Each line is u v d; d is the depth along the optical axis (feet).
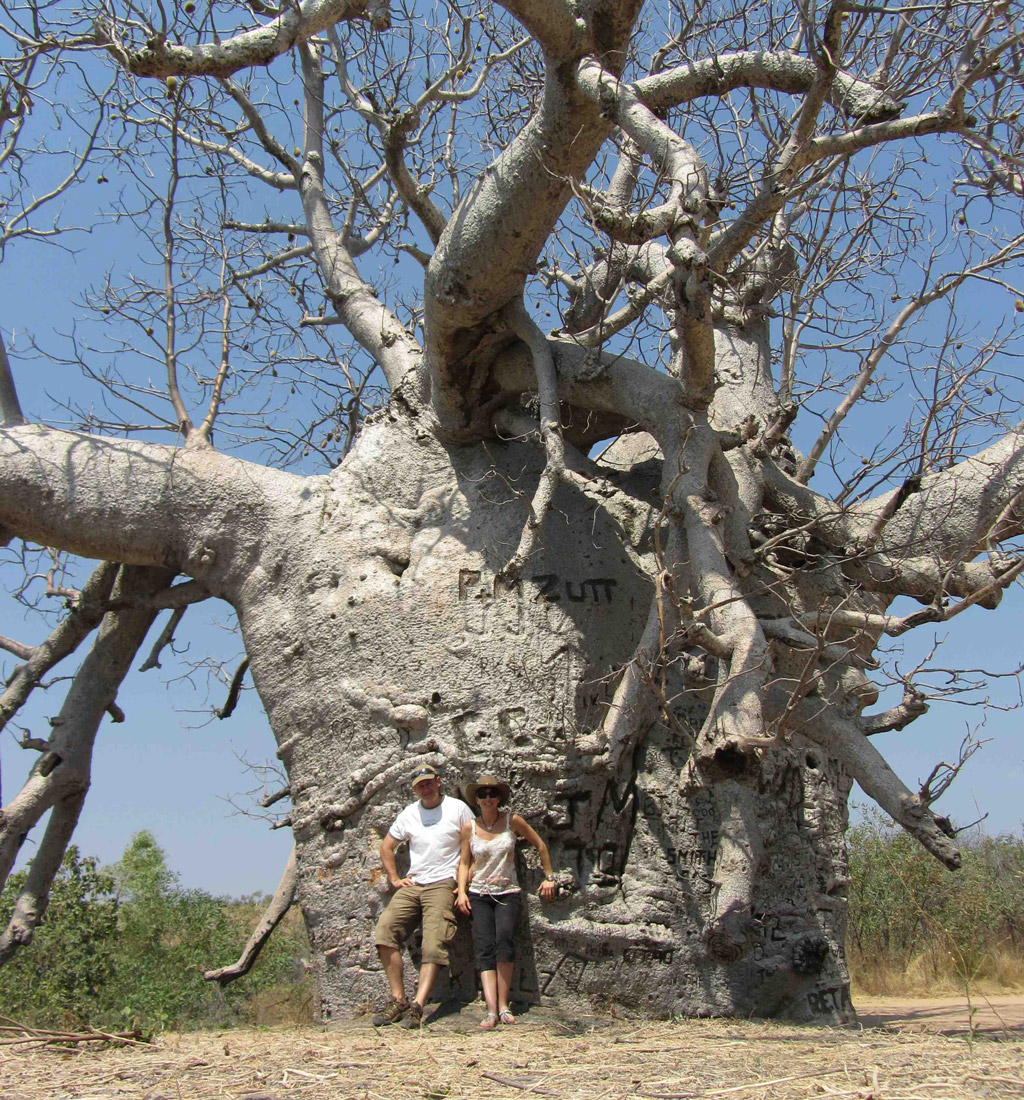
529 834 21.56
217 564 26.55
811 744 25.27
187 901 56.34
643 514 25.85
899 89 23.36
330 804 23.66
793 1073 12.89
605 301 24.21
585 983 21.50
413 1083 12.96
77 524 26.35
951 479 24.04
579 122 21.34
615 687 23.66
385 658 23.99
